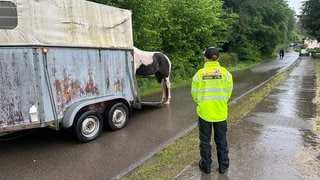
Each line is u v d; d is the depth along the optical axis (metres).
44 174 5.38
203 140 5.15
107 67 7.70
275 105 10.42
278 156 5.74
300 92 13.26
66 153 6.34
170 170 5.27
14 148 6.67
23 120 6.08
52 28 6.38
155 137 7.35
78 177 5.23
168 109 10.54
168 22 19.06
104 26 7.61
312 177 4.86
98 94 7.46
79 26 6.95
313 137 6.86
